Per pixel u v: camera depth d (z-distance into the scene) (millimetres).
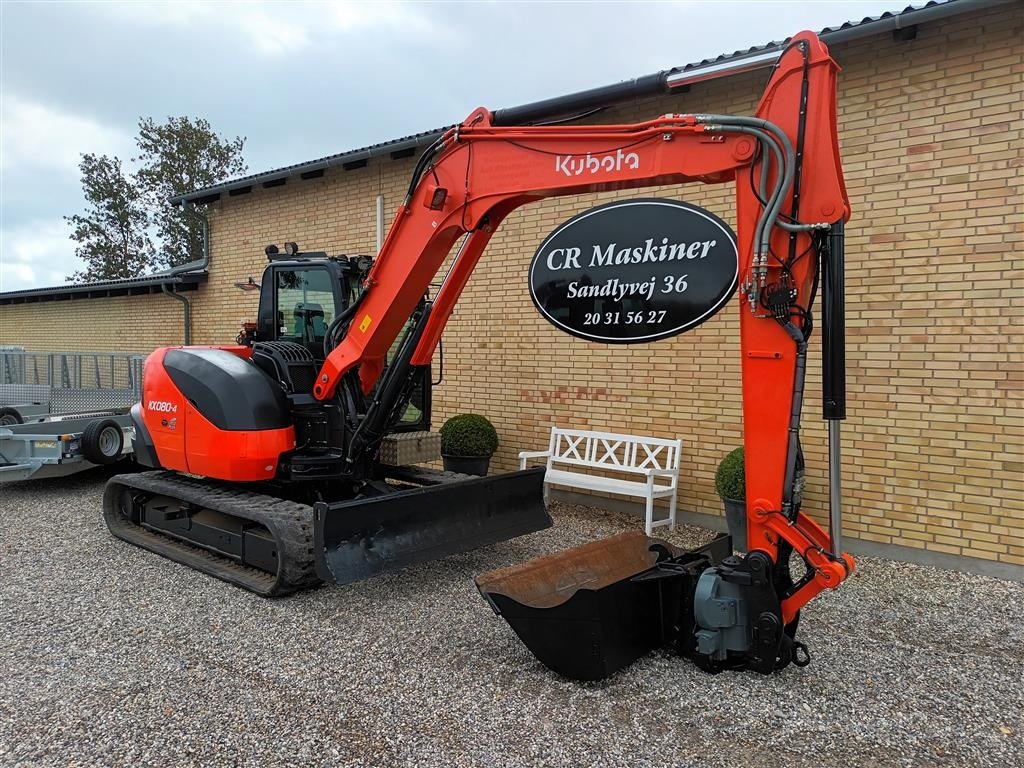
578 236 6891
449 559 5371
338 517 4117
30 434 7281
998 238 4930
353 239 9188
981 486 5051
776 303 3135
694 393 6410
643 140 3467
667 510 6586
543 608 3365
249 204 10617
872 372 5469
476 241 4445
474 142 4059
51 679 3406
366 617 4223
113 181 32094
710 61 5875
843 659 3676
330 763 2734
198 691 3299
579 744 2879
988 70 4930
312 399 5137
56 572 5008
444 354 8305
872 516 5500
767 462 3244
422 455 5609
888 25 4980
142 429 5875
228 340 11188
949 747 2883
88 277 32312
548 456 7125
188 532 5383
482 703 3201
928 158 5184
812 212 3094
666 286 6391
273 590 4441
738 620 3316
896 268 5344
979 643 3904
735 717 3092
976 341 5035
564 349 7262
